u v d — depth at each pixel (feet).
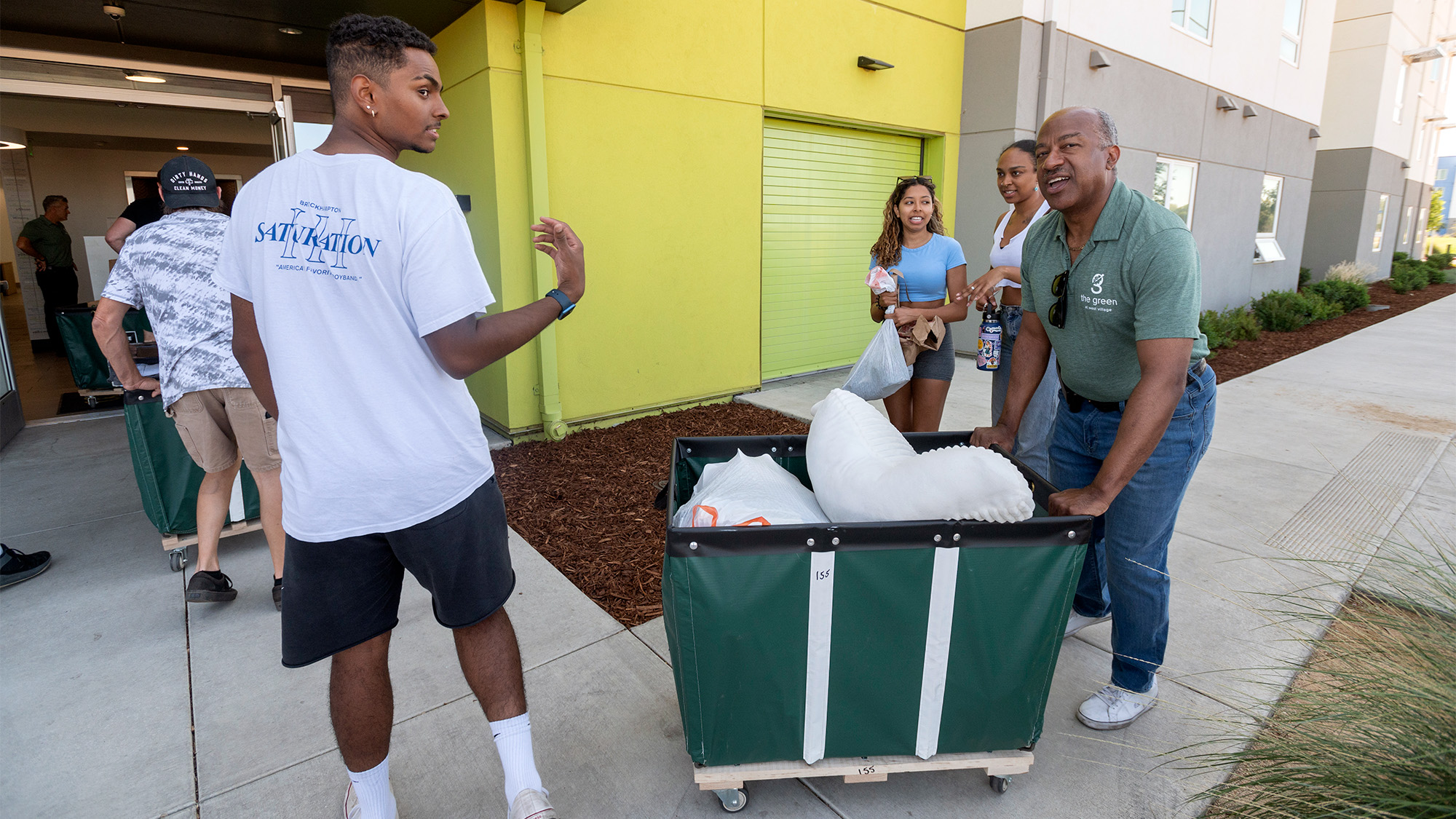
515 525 11.74
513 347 4.70
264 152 38.09
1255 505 12.26
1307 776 4.80
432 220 4.33
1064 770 6.35
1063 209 6.07
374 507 4.58
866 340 24.31
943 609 5.31
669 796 6.14
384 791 5.43
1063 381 7.07
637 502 12.60
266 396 5.25
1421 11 52.08
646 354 17.75
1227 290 36.58
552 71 14.93
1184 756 6.39
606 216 16.34
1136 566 6.52
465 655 5.40
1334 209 51.96
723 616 5.16
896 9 21.52
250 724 7.11
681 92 17.08
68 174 34.27
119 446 16.16
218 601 9.11
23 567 10.00
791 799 6.08
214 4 13.30
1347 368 24.29
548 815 5.16
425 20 14.97
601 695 7.47
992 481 5.02
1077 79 24.43
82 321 19.07
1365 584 9.09
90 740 6.85
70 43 15.21
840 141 21.93
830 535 5.06
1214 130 32.48
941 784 6.23
